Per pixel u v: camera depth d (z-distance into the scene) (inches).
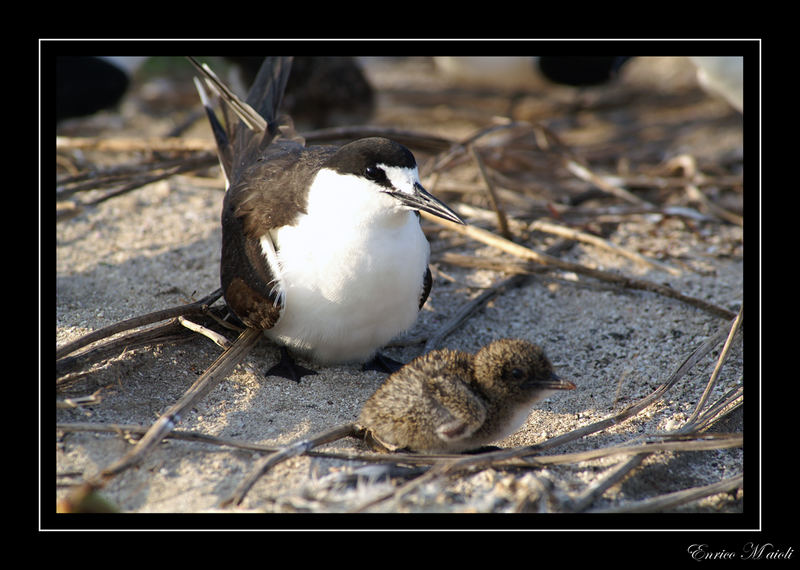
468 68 793.6
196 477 301.9
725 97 657.0
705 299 452.1
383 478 297.7
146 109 778.8
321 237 348.5
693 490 294.7
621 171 645.3
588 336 424.8
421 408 317.4
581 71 780.0
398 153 344.8
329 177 351.3
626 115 795.4
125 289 436.5
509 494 287.1
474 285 467.5
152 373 362.3
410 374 331.0
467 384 326.6
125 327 366.6
